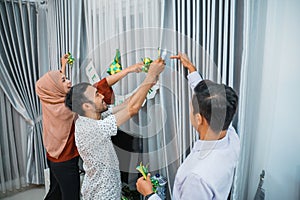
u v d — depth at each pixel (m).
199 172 0.78
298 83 1.10
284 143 1.18
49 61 2.49
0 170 2.44
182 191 0.81
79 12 1.86
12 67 2.38
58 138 1.56
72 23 1.92
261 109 1.21
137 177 1.06
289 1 1.07
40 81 1.57
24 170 2.61
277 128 1.19
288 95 1.14
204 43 1.22
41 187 2.64
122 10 1.39
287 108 1.15
